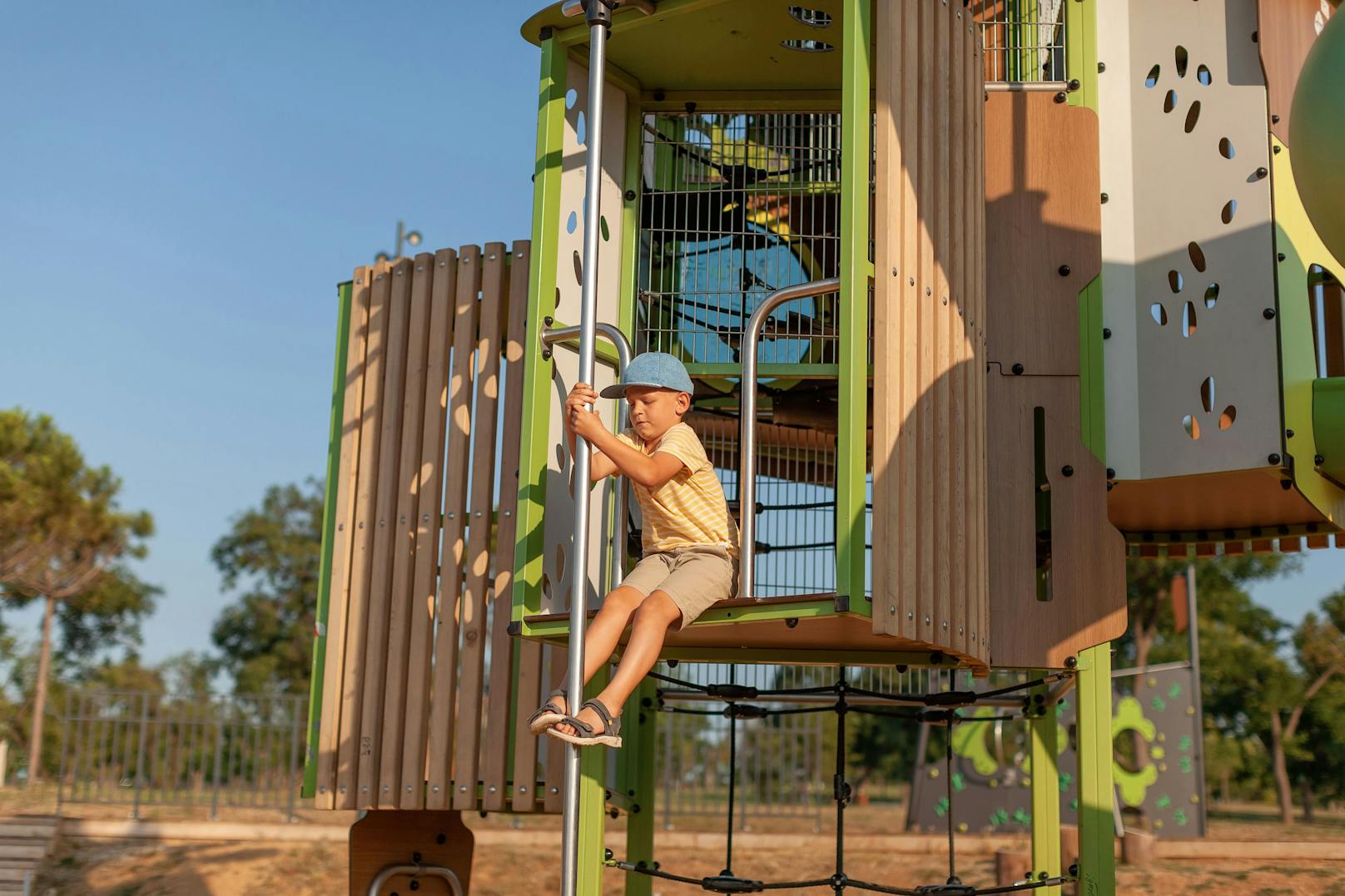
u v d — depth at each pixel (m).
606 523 6.06
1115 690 13.94
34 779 17.45
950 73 5.46
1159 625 32.19
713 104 6.43
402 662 6.34
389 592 6.46
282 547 42.44
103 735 14.84
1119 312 6.11
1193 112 6.12
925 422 4.79
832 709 6.48
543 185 5.71
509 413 6.25
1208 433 5.86
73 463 31.14
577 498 4.33
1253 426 5.77
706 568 4.58
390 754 6.26
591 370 4.42
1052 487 5.79
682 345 6.48
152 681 38.88
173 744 18.59
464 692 6.14
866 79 4.84
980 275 5.62
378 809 6.34
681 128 6.81
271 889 12.06
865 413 4.59
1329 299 7.04
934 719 6.39
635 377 4.87
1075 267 5.97
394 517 6.54
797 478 7.30
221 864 12.50
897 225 4.73
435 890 6.70
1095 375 5.87
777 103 6.41
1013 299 5.96
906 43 4.98
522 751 5.94
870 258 5.58
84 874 12.34
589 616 5.05
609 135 6.27
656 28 5.89
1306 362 6.07
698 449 4.80
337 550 6.62
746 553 4.80
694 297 6.50
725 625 4.71
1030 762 6.36
